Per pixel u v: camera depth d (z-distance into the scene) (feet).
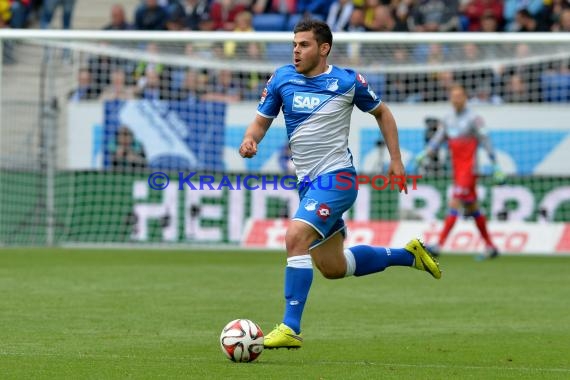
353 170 84.28
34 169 199.00
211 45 205.16
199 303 115.44
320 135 83.30
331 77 83.66
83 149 197.26
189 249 198.59
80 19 257.75
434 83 201.05
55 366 73.36
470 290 132.36
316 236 81.71
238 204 196.75
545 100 201.36
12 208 200.13
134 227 197.57
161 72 199.00
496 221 192.95
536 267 166.40
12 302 114.11
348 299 121.60
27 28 249.14
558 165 190.19
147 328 95.61
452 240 193.98
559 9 222.07
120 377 68.59
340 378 69.10
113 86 198.90
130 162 196.85
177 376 69.10
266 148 195.31
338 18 231.30
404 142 193.06
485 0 230.27
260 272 153.79
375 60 202.59
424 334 94.22
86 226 198.39
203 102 197.06
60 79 199.62
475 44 193.36
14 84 199.31
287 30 231.91
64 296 120.57
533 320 104.68
